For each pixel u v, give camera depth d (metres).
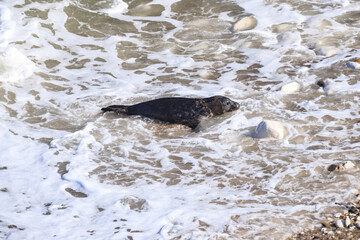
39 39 40.50
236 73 37.00
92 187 24.53
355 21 43.53
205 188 24.23
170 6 47.28
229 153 27.33
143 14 45.97
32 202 23.62
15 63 36.00
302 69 36.59
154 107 31.38
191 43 41.75
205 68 37.91
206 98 31.55
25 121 31.03
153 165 26.53
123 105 32.22
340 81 34.62
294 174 24.88
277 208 22.30
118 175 25.61
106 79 36.50
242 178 24.94
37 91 34.53
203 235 20.62
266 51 39.81
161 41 42.03
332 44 40.00
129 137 29.31
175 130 30.23
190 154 27.44
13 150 27.80
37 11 43.41
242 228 20.98
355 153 26.39
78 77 36.78
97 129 30.02
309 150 26.98
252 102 32.62
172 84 35.66
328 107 31.61
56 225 21.91
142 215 22.28
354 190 23.23
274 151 27.19
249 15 45.50
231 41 41.81
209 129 29.98
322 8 46.00
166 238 20.59
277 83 35.16
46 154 27.41
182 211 22.27
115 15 45.38
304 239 20.17
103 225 21.75
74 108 32.56
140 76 37.06
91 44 41.22
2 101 33.06
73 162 26.66
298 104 32.19
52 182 25.08
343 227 20.77
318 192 23.30
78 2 45.84
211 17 45.56
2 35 39.72
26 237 21.09
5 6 43.22
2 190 24.48
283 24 43.62
